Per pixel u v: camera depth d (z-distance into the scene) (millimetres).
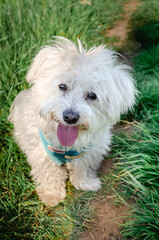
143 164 631
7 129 682
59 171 584
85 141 520
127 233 534
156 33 1105
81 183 624
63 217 574
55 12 985
